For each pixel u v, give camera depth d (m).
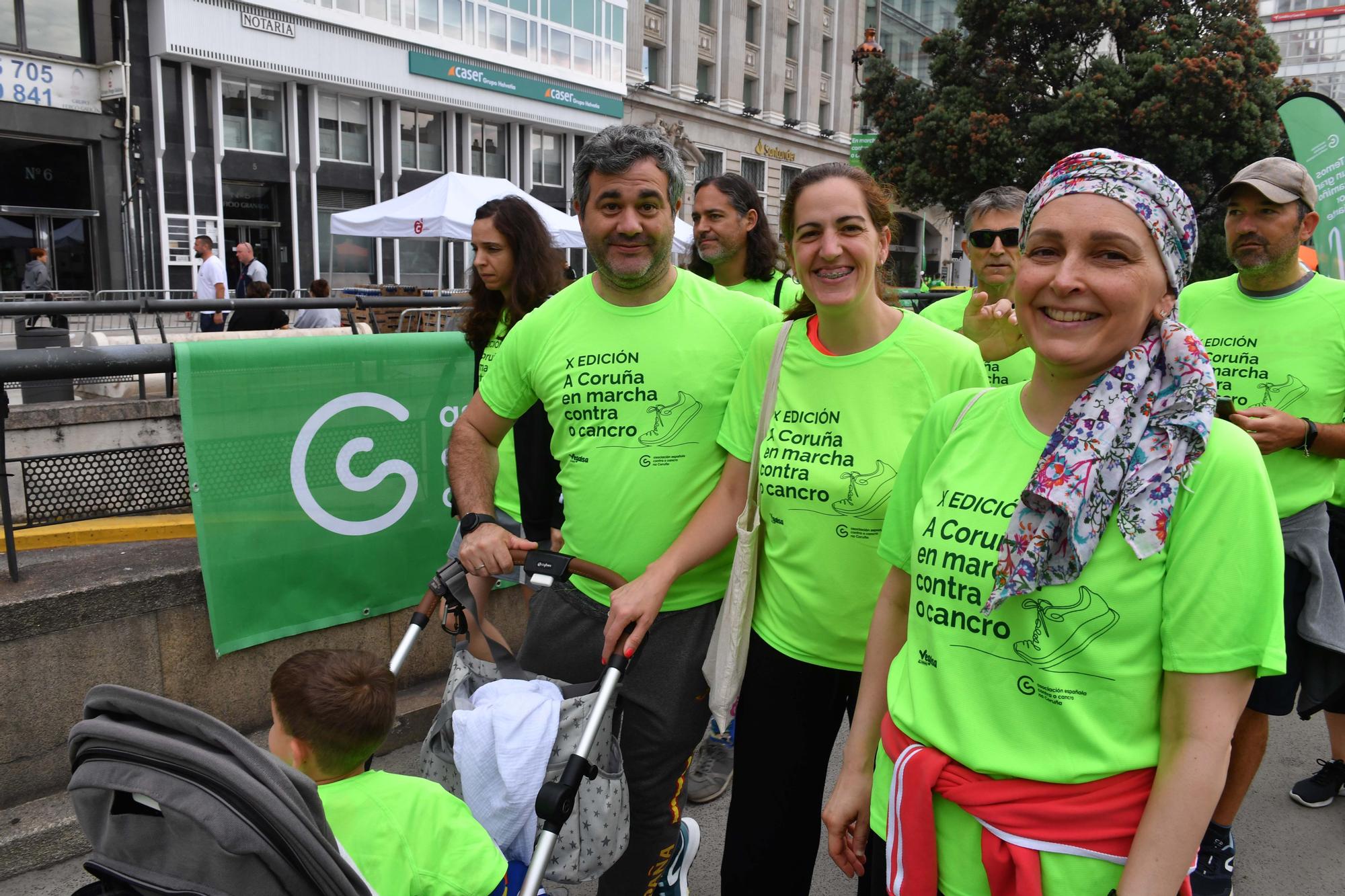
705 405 2.33
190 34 20.41
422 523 3.67
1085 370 1.33
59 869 2.77
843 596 2.10
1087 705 1.31
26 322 6.91
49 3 18.91
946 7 48.91
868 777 1.70
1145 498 1.25
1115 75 20.70
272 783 1.33
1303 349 2.91
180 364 2.98
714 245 4.24
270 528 3.23
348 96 24.41
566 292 2.47
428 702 3.66
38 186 19.47
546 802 1.80
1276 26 57.59
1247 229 2.90
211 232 21.73
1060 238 1.30
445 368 3.67
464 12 26.03
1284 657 1.22
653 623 2.35
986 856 1.36
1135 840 1.27
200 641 3.13
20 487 3.26
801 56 40.16
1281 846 3.19
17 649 2.76
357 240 25.08
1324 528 2.85
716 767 3.49
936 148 22.27
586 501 2.38
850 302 2.03
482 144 28.23
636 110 32.47
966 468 1.47
